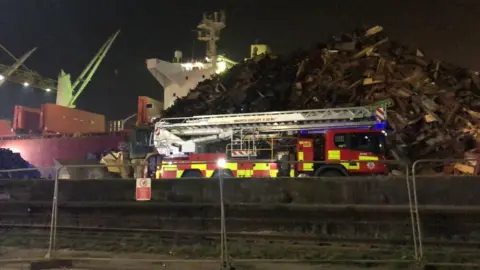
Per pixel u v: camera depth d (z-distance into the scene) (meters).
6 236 10.92
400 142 16.44
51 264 8.04
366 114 14.97
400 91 18.92
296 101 19.72
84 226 11.36
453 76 20.91
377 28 22.86
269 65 24.11
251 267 7.83
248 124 16.17
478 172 14.02
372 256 8.43
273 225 10.12
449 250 8.72
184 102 24.36
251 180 10.42
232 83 24.28
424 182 9.34
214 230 10.48
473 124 17.77
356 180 9.76
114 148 27.22
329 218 9.79
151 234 10.63
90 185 11.54
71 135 29.61
